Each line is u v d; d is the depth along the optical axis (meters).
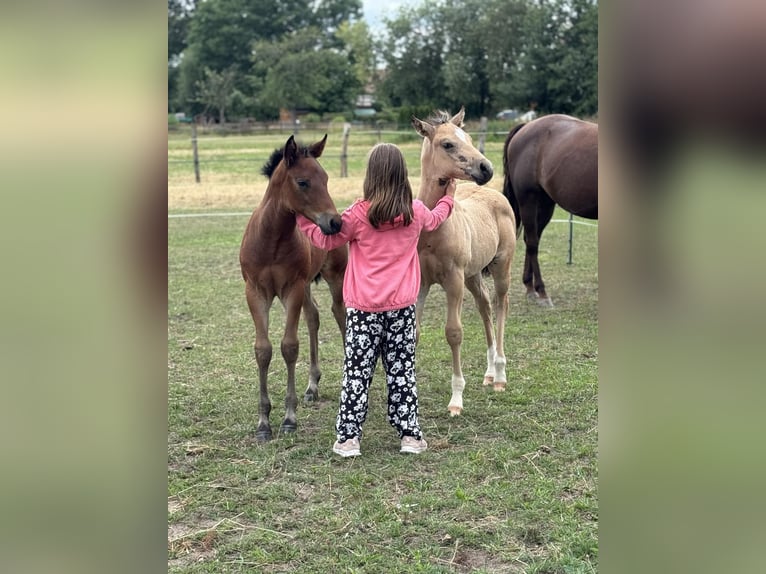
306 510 3.14
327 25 67.88
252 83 54.09
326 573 2.66
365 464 3.58
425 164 4.11
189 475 3.51
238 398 4.58
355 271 3.59
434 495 3.23
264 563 2.74
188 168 19.17
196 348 5.59
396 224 3.50
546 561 2.67
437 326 6.12
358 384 3.62
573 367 4.96
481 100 42.09
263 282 3.91
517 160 6.89
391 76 46.28
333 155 19.73
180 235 10.62
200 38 59.97
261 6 61.69
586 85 33.53
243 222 11.75
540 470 3.46
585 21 32.91
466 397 4.49
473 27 40.97
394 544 2.85
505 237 4.65
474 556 2.75
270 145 25.47
